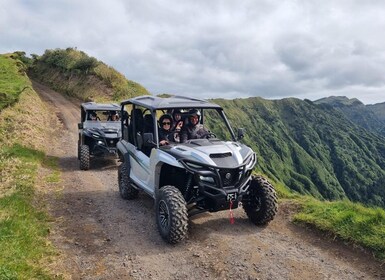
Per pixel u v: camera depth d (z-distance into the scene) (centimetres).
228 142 666
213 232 643
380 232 564
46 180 1048
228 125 725
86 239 640
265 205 638
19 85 3209
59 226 703
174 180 681
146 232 664
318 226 632
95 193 935
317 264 524
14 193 844
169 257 560
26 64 6003
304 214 689
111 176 1136
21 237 594
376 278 481
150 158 679
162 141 676
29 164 1163
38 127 2014
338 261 531
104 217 752
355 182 19050
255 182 657
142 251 584
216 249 578
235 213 738
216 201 573
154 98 754
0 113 1973
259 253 561
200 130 732
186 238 617
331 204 723
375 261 520
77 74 4412
